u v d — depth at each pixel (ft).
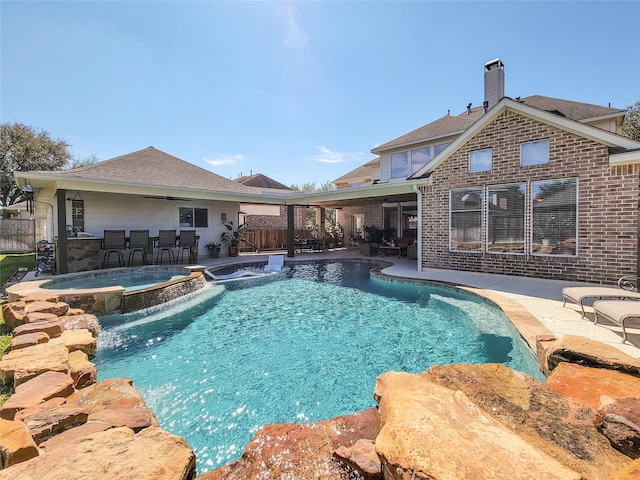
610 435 6.47
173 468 5.63
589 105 43.86
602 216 25.40
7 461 6.31
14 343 13.76
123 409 9.37
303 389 13.82
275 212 92.99
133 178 41.60
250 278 37.55
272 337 19.63
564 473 4.58
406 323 21.83
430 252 36.22
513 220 30.12
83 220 41.11
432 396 6.97
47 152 95.50
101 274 32.24
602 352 10.46
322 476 6.21
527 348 14.82
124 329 20.74
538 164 28.35
